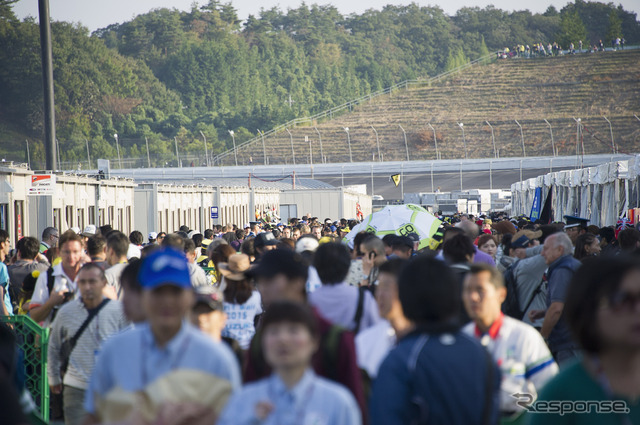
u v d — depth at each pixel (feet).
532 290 51.65
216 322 36.37
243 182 441.27
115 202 206.69
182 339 26.37
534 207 242.37
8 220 127.34
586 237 64.69
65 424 40.81
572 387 19.79
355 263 59.93
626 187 136.98
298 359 23.65
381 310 32.65
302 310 24.02
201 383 25.52
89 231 100.78
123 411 25.81
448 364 24.75
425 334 25.49
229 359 26.66
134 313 33.24
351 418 23.67
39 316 50.44
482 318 32.17
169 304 25.80
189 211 285.02
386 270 32.68
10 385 18.84
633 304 18.79
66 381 40.57
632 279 18.93
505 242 72.33
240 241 112.27
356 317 37.86
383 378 25.08
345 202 439.63
